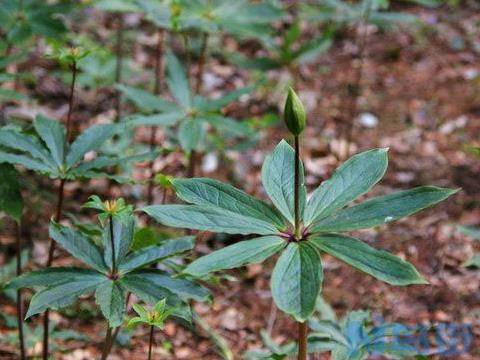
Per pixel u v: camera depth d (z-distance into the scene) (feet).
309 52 6.34
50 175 4.17
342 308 5.74
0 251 6.10
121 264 3.93
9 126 4.51
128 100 7.70
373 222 3.42
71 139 7.09
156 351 5.32
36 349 5.13
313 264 3.33
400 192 3.49
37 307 3.72
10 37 5.42
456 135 7.97
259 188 7.19
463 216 6.73
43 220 6.48
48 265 4.34
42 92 7.94
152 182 6.21
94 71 7.00
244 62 6.47
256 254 3.38
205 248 6.31
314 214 3.52
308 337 4.30
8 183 4.35
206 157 7.38
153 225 6.10
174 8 5.52
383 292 5.92
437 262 6.19
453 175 7.34
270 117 6.89
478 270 6.06
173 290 3.89
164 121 5.24
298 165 3.43
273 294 3.26
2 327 5.32
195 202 3.51
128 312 5.37
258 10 5.87
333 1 6.57
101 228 4.35
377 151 3.62
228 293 5.97
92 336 5.37
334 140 7.93
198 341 5.45
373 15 6.48
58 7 5.63
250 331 5.56
